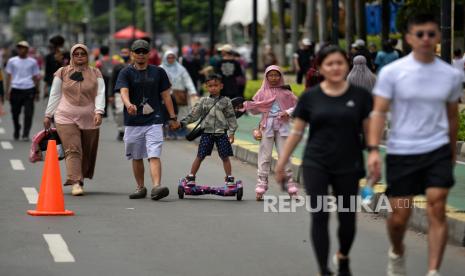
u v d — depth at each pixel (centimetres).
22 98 4659
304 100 1709
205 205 2733
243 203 2778
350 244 1727
